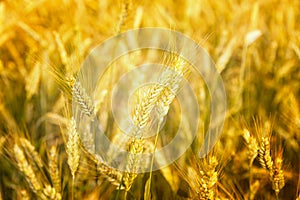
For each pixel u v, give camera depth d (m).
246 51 1.39
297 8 1.90
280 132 1.19
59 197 0.93
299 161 1.16
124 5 1.23
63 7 1.76
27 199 0.98
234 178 1.09
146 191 0.90
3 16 1.53
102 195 1.05
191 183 0.94
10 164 1.11
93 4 1.91
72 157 0.90
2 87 1.35
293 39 1.55
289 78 1.45
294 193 1.11
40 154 1.11
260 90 1.39
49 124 1.19
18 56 1.49
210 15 1.80
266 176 1.09
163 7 1.86
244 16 1.77
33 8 1.74
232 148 1.11
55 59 1.33
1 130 1.19
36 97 1.27
